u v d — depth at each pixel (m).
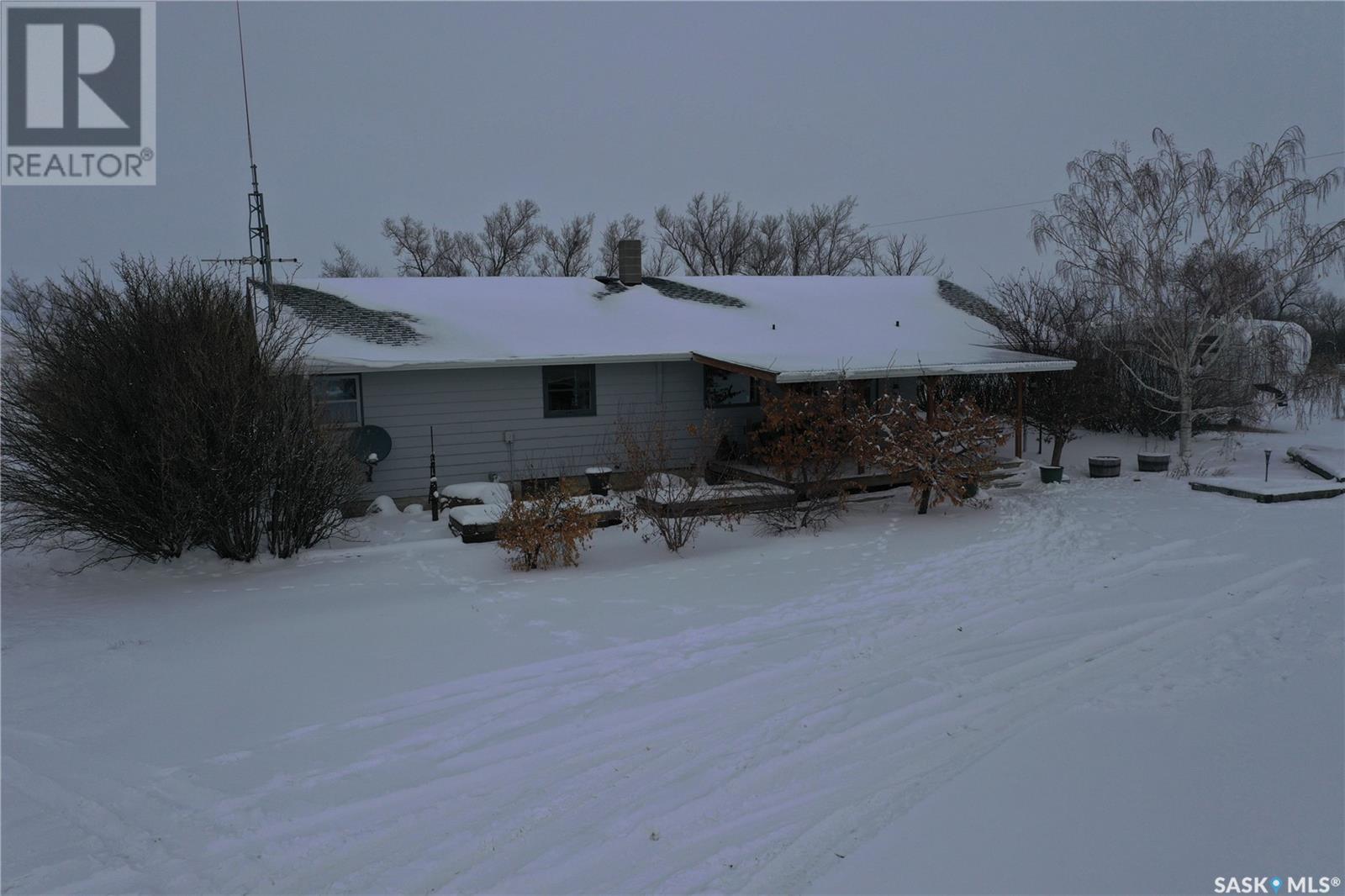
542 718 6.98
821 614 9.55
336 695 7.65
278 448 13.30
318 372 15.40
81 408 12.39
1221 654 7.52
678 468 18.91
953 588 10.48
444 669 8.23
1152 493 16.92
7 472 12.77
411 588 11.62
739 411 19.31
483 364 16.66
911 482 15.71
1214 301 20.19
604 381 18.28
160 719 7.25
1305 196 19.28
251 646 9.20
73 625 10.34
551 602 10.48
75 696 7.85
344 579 12.27
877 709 6.78
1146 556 11.68
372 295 20.42
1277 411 26.86
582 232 48.38
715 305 22.34
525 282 22.72
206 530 13.34
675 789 5.65
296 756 6.41
